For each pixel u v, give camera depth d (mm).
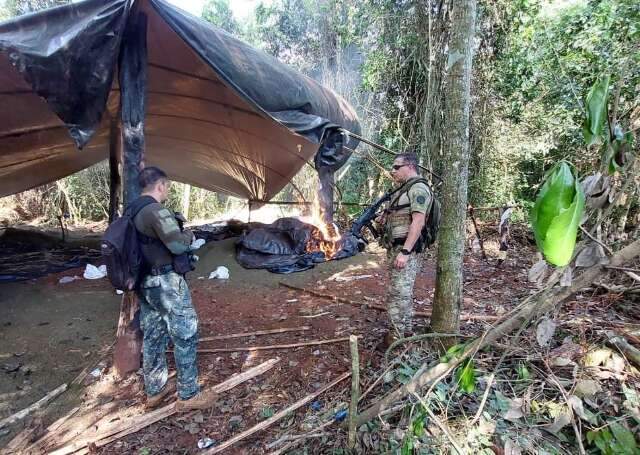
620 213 3582
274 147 6594
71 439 2592
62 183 11734
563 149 8039
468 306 4176
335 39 10305
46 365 3426
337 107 6352
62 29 2781
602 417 2246
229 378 3086
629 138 1503
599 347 2678
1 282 5484
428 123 7445
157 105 5500
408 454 2160
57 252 7367
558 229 1144
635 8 5129
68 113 2938
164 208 2582
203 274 5902
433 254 6645
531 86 7816
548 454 2096
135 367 3256
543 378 2514
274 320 4141
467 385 2051
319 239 6695
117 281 2521
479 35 7855
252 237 6484
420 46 7797
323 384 2943
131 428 2627
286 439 2461
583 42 5852
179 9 3480
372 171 9344
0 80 3855
